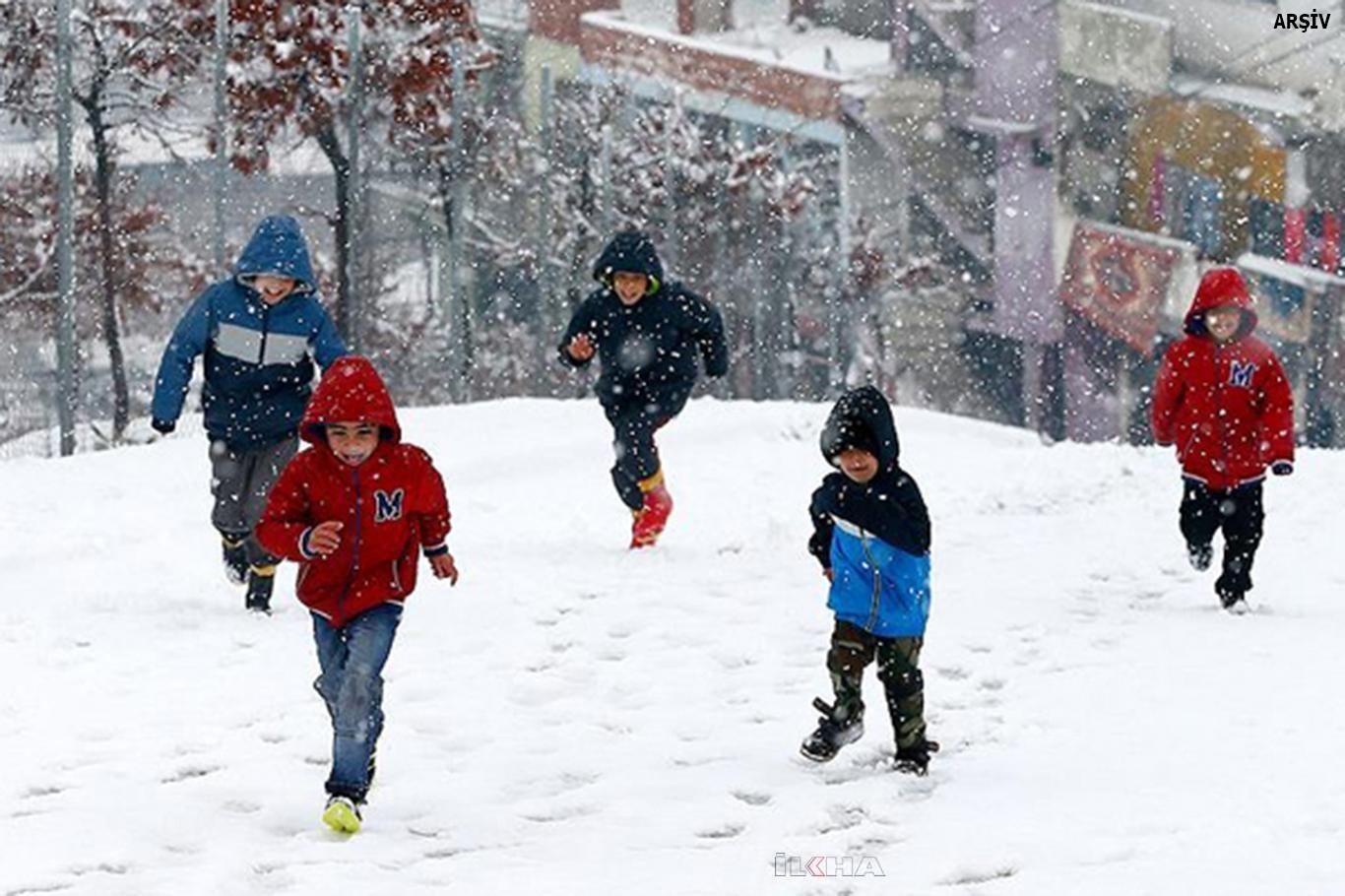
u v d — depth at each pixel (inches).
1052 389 5585.6
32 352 3051.2
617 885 706.8
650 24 6555.1
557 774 881.5
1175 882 684.1
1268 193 5305.1
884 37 6402.6
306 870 727.7
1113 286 5467.5
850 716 876.6
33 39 3122.5
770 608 1216.2
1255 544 1226.6
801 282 4613.7
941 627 1171.9
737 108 6117.1
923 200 5762.8
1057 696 1010.1
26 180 3120.1
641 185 4303.6
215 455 1178.6
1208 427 1224.8
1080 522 1578.5
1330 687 1015.6
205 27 3257.9
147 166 3211.1
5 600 1214.3
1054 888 684.1
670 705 1005.2
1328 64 5231.3
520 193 3567.9
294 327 1169.4
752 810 818.2
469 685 1035.9
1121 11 5418.3
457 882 714.8
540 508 1637.6
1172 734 927.0
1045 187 5595.5
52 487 1638.8
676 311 1370.6
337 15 3346.5
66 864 734.5
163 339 3218.5
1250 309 1214.3
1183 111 5442.9
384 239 3395.7
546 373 3558.1
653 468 1376.7
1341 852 717.9
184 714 967.0
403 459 802.2
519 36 6348.4
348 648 797.9
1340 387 5103.3
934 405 5570.9
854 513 861.2
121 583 1267.2
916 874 714.8
